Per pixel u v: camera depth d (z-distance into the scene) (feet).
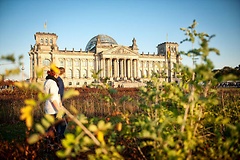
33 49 368.07
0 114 54.65
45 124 9.82
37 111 52.85
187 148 13.07
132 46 432.25
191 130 13.25
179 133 12.65
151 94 14.97
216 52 12.30
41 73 9.98
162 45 445.78
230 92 56.13
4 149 19.58
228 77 12.27
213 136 19.25
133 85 333.01
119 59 390.42
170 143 11.68
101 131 10.66
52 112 26.40
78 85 370.12
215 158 13.66
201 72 11.80
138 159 16.01
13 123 52.42
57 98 25.82
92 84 18.44
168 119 12.58
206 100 12.96
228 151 14.02
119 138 18.81
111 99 18.79
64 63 370.73
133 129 16.38
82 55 381.81
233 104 33.37
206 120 15.24
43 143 20.17
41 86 9.98
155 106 14.65
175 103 17.46
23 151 18.92
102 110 54.80
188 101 13.26
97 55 386.32
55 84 25.72
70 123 19.19
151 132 11.62
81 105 63.10
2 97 74.02
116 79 359.25
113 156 11.89
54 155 19.17
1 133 39.50
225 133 18.95
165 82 17.15
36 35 372.58
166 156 12.74
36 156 19.04
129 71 395.34
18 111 57.52
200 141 14.58
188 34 15.71
